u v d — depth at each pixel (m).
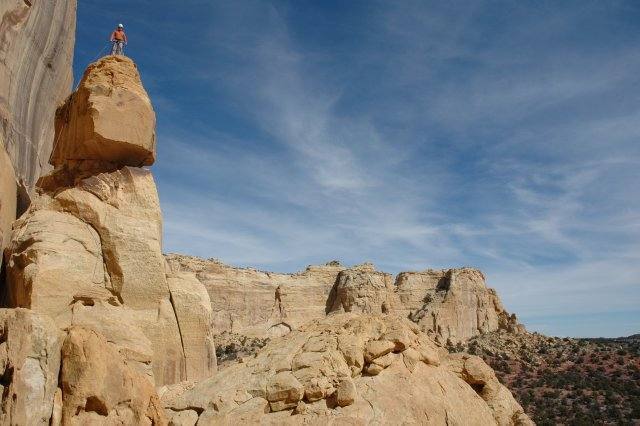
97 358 14.87
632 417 61.09
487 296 110.06
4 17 20.59
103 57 22.69
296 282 119.00
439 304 105.06
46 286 17.94
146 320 20.42
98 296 19.06
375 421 16.95
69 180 21.78
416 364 19.30
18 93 22.47
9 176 19.77
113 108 21.50
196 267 110.38
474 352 92.81
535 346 96.69
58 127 24.44
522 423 20.78
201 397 18.45
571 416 63.12
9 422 12.83
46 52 25.34
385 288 108.62
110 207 21.08
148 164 23.00
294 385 17.34
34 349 13.87
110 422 14.82
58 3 26.00
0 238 18.83
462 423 18.34
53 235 19.03
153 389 16.53
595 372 80.88
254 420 17.00
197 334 21.58
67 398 14.34
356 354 18.41
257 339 101.75
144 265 20.86
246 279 114.25
